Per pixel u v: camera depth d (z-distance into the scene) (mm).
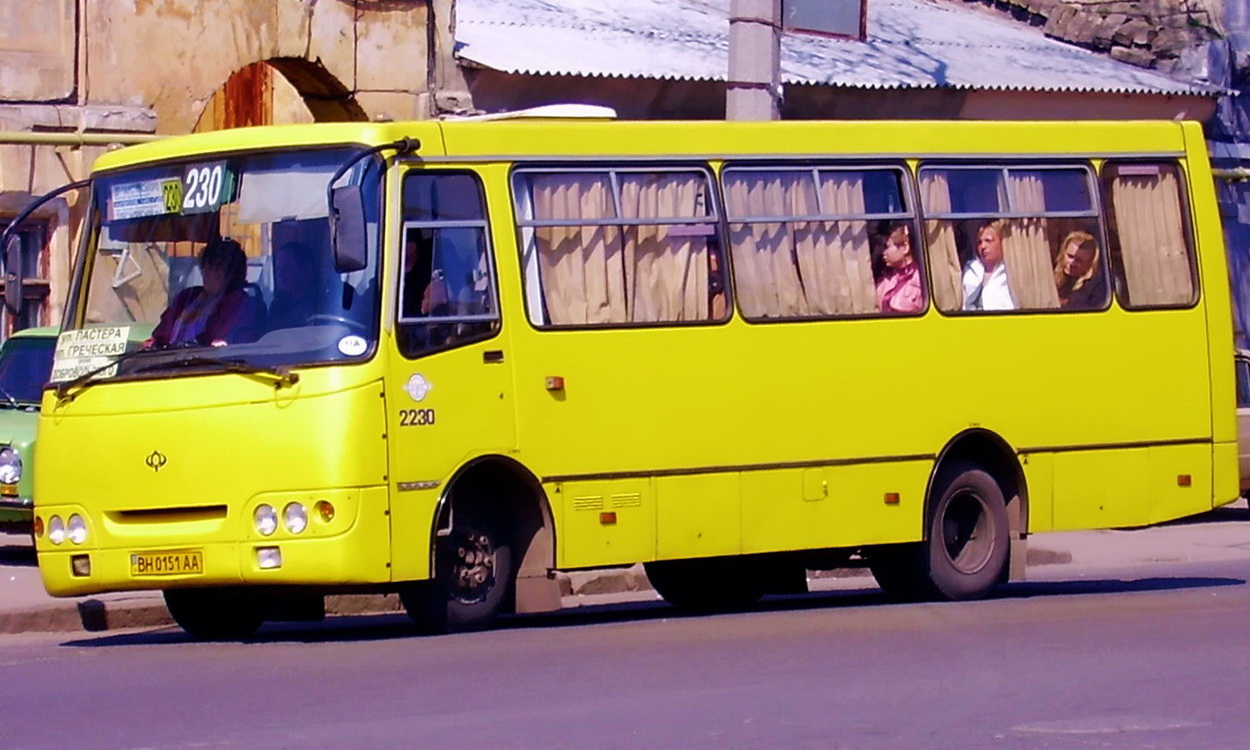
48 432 25781
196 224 25719
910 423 29375
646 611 31000
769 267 28422
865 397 28984
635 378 26938
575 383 26391
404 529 24516
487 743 17719
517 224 26234
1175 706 19719
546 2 57812
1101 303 31344
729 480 27656
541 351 26125
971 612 28281
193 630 27453
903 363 29328
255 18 46312
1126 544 45125
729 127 28359
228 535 24312
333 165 24953
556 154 26734
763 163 28594
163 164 26172
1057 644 24391
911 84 55594
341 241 23688
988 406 30141
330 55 47594
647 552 26953
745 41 37281
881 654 23516
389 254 24703
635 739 17891
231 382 24516
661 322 27266
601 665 22656
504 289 25891
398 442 24469
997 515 30531
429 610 25656
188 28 45344
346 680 21656
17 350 38312
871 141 29625
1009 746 17594
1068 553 41438
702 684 21156
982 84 57281
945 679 21469
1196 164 32594
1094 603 29672
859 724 18672
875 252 29422
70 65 43906
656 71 51875
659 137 27734
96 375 25438
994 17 69312
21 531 35969
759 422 27969
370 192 24844
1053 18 67062
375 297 24531
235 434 24312
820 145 29156
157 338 25422
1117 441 31312
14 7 43250
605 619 28828
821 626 26594
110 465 25062
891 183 29766
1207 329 32312
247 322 24922
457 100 49688
